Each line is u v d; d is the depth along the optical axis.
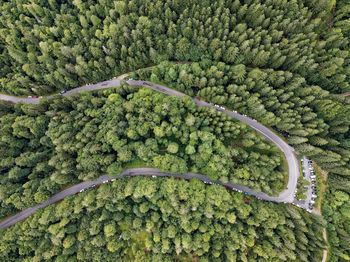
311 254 66.69
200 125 76.88
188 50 79.75
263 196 76.50
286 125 71.06
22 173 71.31
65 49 76.81
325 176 76.06
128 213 72.69
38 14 86.06
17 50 80.19
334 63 73.00
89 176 68.31
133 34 76.19
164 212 68.50
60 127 74.31
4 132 73.06
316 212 74.75
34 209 73.75
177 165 70.75
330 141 69.88
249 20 79.44
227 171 70.88
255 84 73.81
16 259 65.50
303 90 71.50
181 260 70.31
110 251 68.94
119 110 73.69
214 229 67.31
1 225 71.88
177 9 80.19
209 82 74.94
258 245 66.50
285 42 74.56
